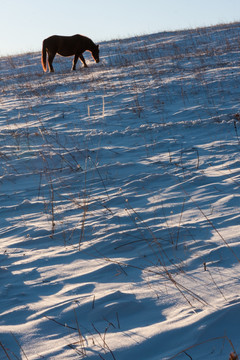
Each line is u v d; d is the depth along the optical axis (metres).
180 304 3.87
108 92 20.42
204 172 8.58
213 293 3.96
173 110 15.75
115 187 8.23
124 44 43.75
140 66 27.38
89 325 3.73
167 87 19.50
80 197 7.86
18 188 8.83
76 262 5.24
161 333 3.34
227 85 18.50
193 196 7.19
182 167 9.02
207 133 12.20
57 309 4.04
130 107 16.80
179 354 3.08
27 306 4.19
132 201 7.33
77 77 26.84
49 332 3.69
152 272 4.66
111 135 12.84
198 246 5.16
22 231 6.55
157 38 44.12
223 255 4.79
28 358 3.29
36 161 10.41
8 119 17.38
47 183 8.94
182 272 4.54
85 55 41.78
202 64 24.94
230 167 8.73
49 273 5.00
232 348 3.06
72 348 3.36
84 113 16.88
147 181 8.31
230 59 25.33
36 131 14.40
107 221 6.45
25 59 45.66
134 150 11.10
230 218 5.97
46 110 18.25
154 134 12.73
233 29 40.34
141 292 4.20
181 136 12.12
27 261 5.41
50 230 6.40
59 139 12.95
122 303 3.91
